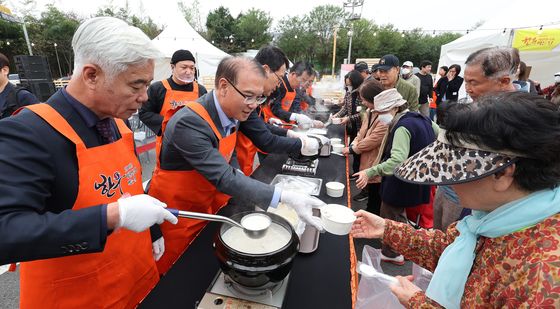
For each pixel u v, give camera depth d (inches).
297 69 143.7
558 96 137.6
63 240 27.9
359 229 45.1
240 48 1408.7
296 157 83.0
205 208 60.2
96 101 35.2
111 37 31.4
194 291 35.5
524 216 23.3
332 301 34.8
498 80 64.2
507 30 270.8
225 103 52.4
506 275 23.8
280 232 36.4
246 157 93.4
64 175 34.1
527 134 21.0
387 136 95.7
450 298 28.9
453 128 24.6
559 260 20.7
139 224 32.0
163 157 55.2
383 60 123.5
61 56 1002.7
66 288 37.6
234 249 30.7
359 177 83.0
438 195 81.7
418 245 40.9
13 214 27.2
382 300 46.9
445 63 363.6
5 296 80.6
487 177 24.2
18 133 30.2
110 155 39.4
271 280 30.9
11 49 886.4
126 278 42.8
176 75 122.8
